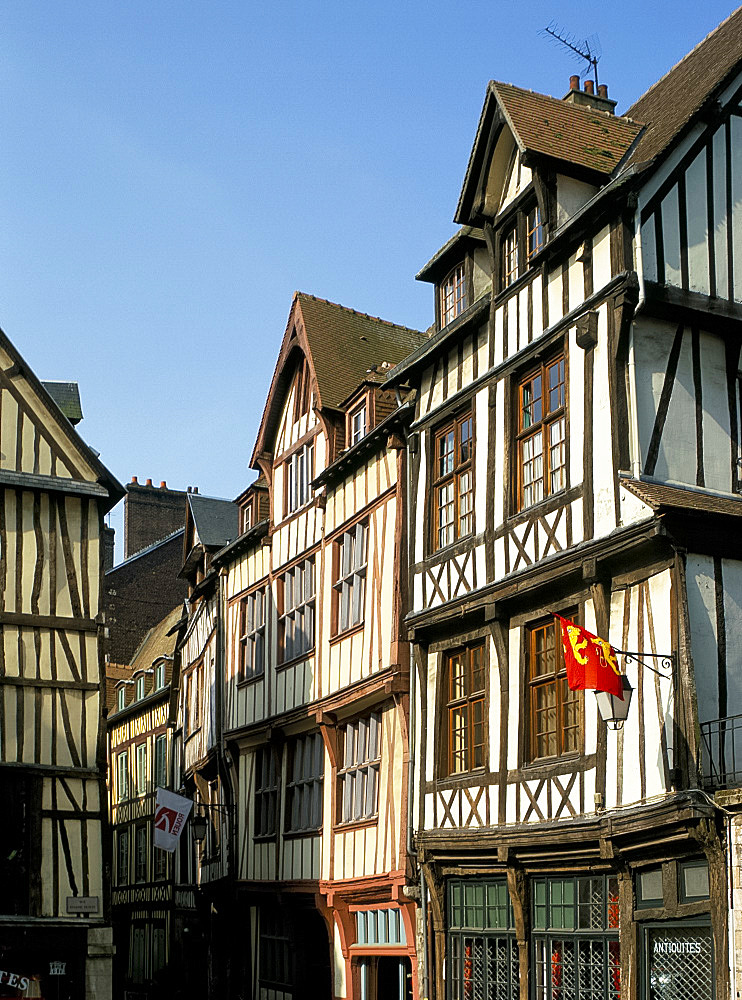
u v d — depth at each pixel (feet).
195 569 93.61
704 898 35.63
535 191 46.55
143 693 115.34
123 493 58.59
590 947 41.01
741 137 44.39
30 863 52.54
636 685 39.17
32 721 53.98
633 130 48.75
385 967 58.54
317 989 64.85
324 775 62.54
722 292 42.86
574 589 42.80
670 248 42.04
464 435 50.93
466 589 48.65
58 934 52.54
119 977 117.39
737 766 37.40
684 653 36.99
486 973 46.37
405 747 53.98
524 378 47.24
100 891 53.47
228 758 77.10
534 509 44.86
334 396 67.00
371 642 57.82
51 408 57.21
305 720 65.46
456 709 49.73
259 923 72.74
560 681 43.57
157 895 106.93
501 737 45.60
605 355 41.83
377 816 56.24
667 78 54.08
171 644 114.11
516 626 45.83
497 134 48.16
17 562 55.42
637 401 40.75
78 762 54.39
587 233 43.52
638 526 38.86
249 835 72.59
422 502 52.95
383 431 57.82
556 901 43.09
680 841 36.09
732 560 38.99
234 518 93.40
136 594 128.26
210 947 82.79
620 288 41.19
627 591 40.24
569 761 42.14
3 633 54.39
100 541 57.36
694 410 41.96
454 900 48.83
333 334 70.28
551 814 42.50
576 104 49.98
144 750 113.80
